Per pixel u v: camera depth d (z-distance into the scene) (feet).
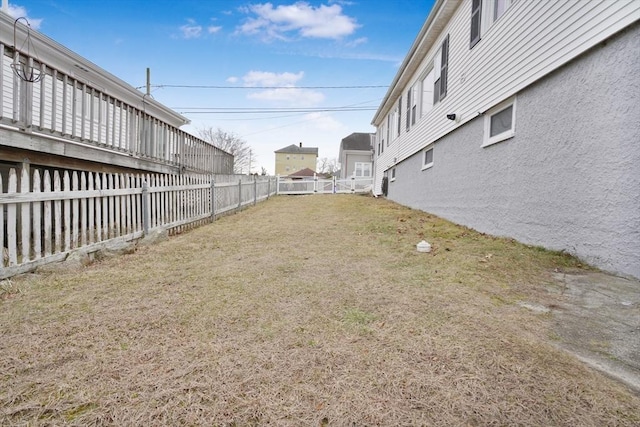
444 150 26.58
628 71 10.66
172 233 20.39
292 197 54.70
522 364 6.05
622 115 10.86
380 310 8.59
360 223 24.17
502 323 7.80
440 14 25.52
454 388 5.37
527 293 9.81
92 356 6.31
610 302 8.93
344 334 7.25
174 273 12.03
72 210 13.87
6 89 22.70
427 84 31.81
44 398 5.12
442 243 17.16
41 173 18.86
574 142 12.96
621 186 10.91
